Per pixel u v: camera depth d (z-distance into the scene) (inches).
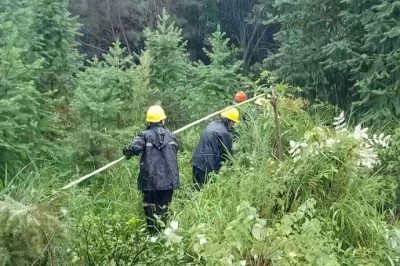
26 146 300.8
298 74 460.4
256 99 346.9
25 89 306.3
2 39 334.3
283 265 204.4
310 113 435.8
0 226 157.9
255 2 1153.4
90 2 1202.6
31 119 322.0
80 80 405.1
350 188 254.1
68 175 329.7
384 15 379.9
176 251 201.6
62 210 177.0
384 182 284.2
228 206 250.5
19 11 392.2
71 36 438.9
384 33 373.1
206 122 430.3
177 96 446.0
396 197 292.7
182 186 317.4
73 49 458.0
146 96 426.9
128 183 327.3
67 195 203.6
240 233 211.5
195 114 443.5
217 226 237.0
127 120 400.8
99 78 384.8
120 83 406.0
